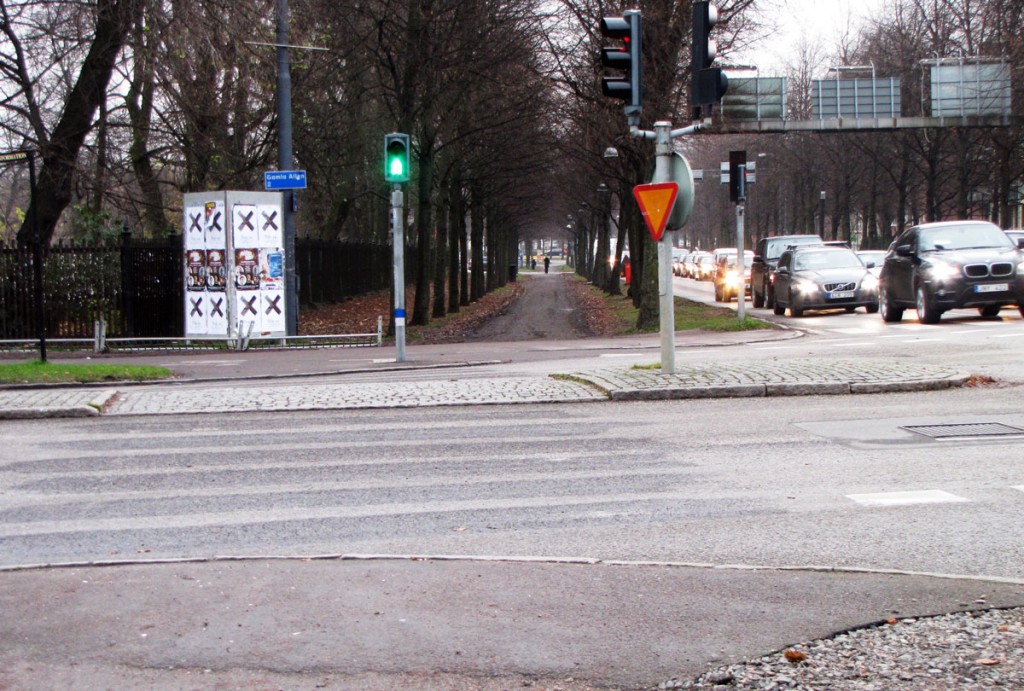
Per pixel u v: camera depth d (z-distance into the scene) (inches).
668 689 171.6
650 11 993.5
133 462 370.3
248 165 1244.5
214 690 173.0
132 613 207.8
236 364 776.3
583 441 391.9
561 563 238.5
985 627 193.2
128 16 936.3
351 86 1328.7
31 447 404.8
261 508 300.7
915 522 273.1
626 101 500.4
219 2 938.1
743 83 1674.5
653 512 288.2
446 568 235.1
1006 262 868.6
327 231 1786.4
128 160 1085.1
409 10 1081.4
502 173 1573.6
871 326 936.3
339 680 176.4
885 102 1740.9
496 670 179.2
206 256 934.4
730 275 1622.8
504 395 505.4
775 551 249.3
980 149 1872.5
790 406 460.4
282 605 211.2
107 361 831.1
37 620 204.8
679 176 514.3
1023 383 501.4
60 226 1551.4
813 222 2704.2
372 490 320.5
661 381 509.7
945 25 1849.2
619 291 2114.9
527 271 5408.5
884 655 181.6
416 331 1176.8
